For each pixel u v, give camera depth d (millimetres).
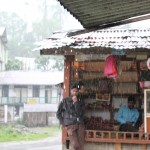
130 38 11320
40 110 43375
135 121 11578
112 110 12203
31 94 48688
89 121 11844
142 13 5020
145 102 11133
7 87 48625
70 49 10719
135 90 11945
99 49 10641
